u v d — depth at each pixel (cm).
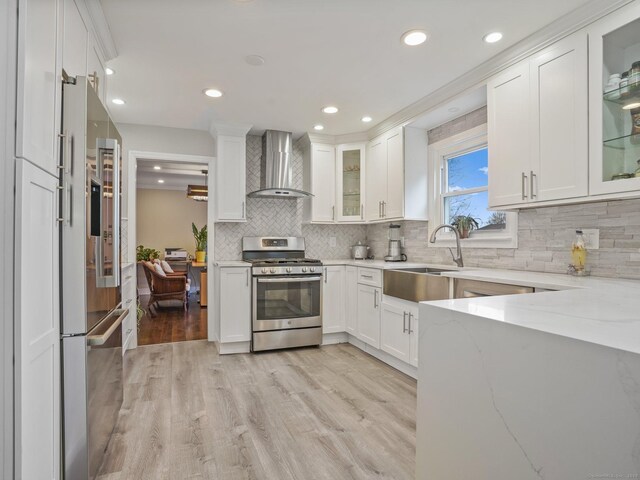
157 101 320
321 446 192
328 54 240
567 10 191
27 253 113
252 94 304
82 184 146
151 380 281
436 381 104
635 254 195
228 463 177
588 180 187
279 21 204
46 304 129
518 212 267
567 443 70
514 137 228
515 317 88
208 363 323
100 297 168
